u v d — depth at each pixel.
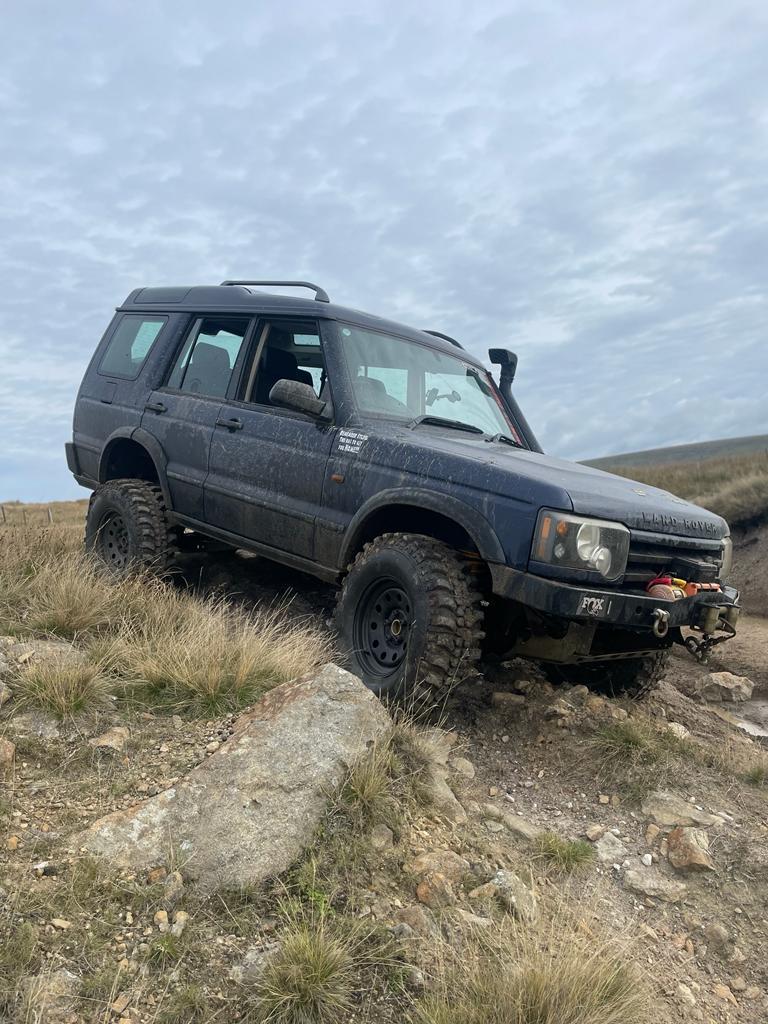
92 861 2.61
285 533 5.00
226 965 2.33
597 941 2.69
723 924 3.04
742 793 3.95
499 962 2.49
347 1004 2.26
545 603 3.69
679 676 6.90
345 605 4.41
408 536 4.23
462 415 5.45
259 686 3.90
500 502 3.92
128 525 5.79
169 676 3.87
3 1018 2.03
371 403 4.93
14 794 2.94
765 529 13.73
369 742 3.35
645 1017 2.46
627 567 4.00
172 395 6.01
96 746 3.27
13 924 2.32
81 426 6.91
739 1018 2.65
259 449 5.19
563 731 4.22
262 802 2.90
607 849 3.39
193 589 6.14
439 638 3.87
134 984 2.22
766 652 7.86
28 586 5.07
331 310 5.15
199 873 2.63
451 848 3.12
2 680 3.60
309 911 2.56
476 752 4.10
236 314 5.76
